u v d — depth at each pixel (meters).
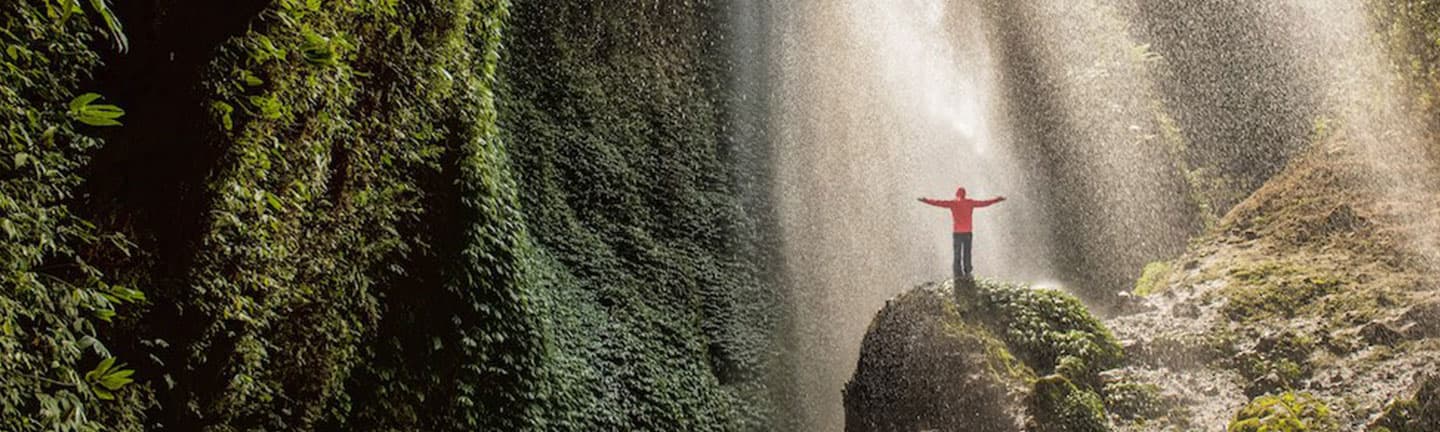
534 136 20.70
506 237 14.23
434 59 12.66
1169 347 13.11
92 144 6.79
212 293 8.66
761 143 26.03
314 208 10.38
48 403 6.12
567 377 16.22
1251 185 22.91
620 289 20.31
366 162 11.41
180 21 6.98
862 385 15.01
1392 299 12.83
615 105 23.00
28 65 6.25
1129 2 25.27
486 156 14.30
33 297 6.23
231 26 6.91
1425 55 16.28
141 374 8.12
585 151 21.62
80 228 6.88
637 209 22.16
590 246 20.45
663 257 21.84
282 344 10.20
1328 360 12.07
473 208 13.42
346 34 10.35
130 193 7.76
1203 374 12.67
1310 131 22.78
